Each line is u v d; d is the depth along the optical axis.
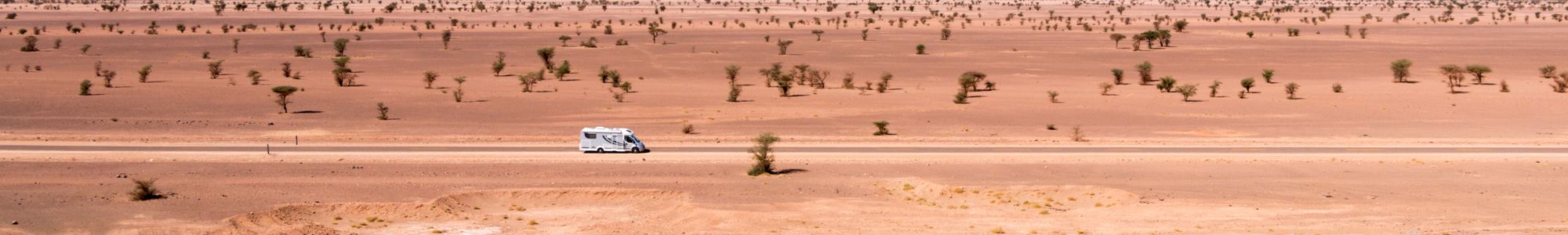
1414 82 94.19
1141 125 61.16
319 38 168.00
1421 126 59.94
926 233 28.25
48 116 61.25
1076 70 112.44
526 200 35.53
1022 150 48.94
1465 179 38.78
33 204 32.62
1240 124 61.44
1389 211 31.91
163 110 65.19
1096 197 35.62
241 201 33.62
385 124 59.53
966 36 180.75
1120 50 142.38
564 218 31.88
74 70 102.75
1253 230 28.44
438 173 40.22
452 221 31.33
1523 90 84.62
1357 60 123.06
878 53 137.75
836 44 158.25
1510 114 66.19
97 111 64.19
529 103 72.38
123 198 33.91
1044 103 73.88
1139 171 41.66
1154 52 137.38
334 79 95.06
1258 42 158.12
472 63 119.19
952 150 48.75
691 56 132.38
